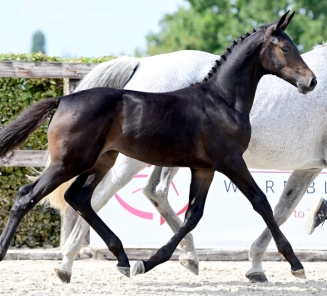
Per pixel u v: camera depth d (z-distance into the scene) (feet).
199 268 42.57
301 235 46.29
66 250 35.58
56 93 49.39
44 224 49.80
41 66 47.06
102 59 49.88
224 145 32.40
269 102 37.04
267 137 37.06
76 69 47.19
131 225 46.32
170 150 32.42
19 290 31.63
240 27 147.13
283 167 37.86
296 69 32.42
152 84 37.17
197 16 156.04
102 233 34.06
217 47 150.61
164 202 40.19
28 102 49.11
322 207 36.52
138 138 32.24
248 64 33.17
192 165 33.04
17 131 32.01
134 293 31.42
